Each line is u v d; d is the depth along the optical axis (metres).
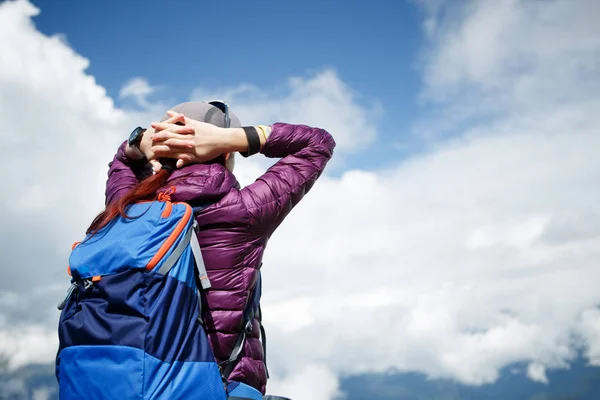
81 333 1.66
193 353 1.67
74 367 1.64
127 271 1.67
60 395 1.70
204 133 2.03
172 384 1.59
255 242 2.00
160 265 1.69
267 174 2.09
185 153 2.02
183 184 1.96
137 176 2.55
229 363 1.88
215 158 2.18
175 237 1.74
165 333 1.62
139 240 1.72
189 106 2.24
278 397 2.09
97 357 1.61
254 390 1.91
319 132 2.21
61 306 1.87
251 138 2.08
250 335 2.02
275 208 2.01
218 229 1.94
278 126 2.16
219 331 1.89
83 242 1.88
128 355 1.57
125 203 1.88
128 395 1.54
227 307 1.91
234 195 1.97
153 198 1.98
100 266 1.73
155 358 1.57
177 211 1.80
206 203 1.95
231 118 2.35
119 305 1.65
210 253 1.93
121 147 2.54
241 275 1.96
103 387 1.57
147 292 1.66
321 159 2.17
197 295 1.79
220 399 1.67
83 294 1.76
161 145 2.03
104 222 1.87
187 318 1.71
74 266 1.78
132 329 1.60
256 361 2.01
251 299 2.02
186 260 1.76
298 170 2.10
